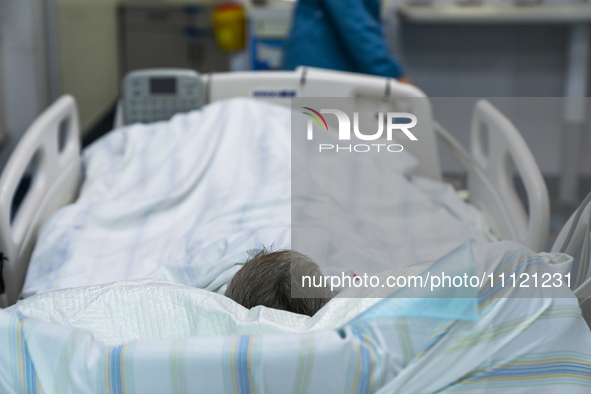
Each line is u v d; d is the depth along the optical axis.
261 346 0.65
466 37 3.90
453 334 0.68
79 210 1.50
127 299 0.79
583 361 0.73
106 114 5.22
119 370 0.65
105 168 1.80
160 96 2.04
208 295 0.79
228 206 1.48
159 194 1.62
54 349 0.67
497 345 0.70
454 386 0.71
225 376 0.65
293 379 0.65
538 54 3.90
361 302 0.77
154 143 1.80
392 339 0.68
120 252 1.36
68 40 3.96
